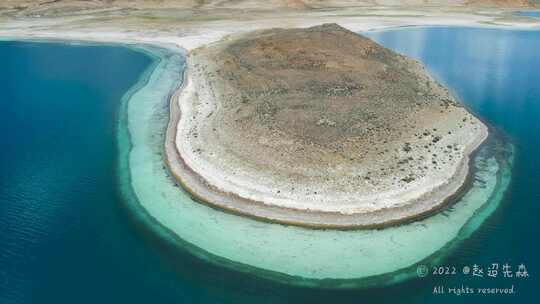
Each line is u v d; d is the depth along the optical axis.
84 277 30.08
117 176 41.56
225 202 36.22
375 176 38.25
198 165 40.78
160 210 36.41
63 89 63.06
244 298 28.36
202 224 34.53
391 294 28.44
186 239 33.16
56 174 41.97
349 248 31.89
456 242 32.62
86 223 35.16
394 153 41.53
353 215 34.28
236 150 41.97
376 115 47.72
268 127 44.56
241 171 39.16
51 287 29.20
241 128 45.31
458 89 62.31
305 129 44.06
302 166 39.06
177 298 28.53
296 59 61.16
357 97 51.75
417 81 60.59
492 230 33.88
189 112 51.91
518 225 34.50
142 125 51.56
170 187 39.28
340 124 45.19
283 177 38.03
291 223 33.91
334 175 38.12
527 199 37.59
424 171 39.47
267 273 29.94
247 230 33.62
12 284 29.34
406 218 34.41
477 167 42.22
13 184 40.25
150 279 29.94
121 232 34.19
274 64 60.91
